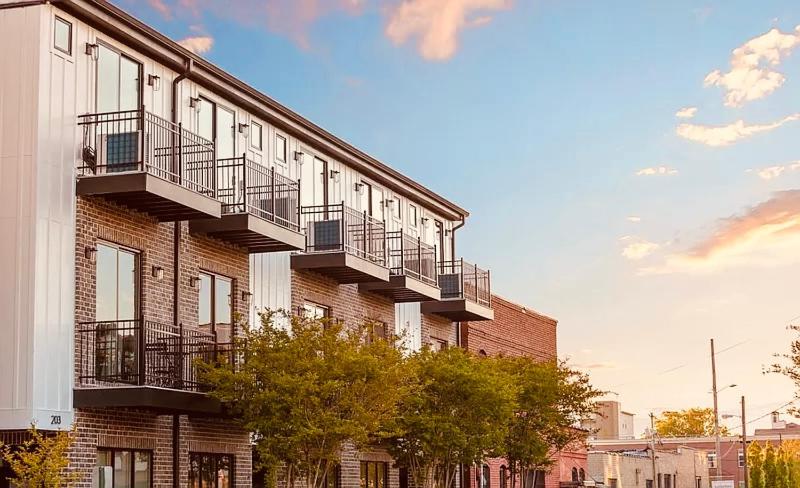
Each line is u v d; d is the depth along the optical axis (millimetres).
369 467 34125
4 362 20750
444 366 31344
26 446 19828
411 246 37375
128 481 22938
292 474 25359
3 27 21703
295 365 23875
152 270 24000
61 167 21719
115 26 23250
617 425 112125
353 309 33562
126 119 22125
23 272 20938
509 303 46969
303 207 30031
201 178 25766
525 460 38500
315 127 31484
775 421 127250
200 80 26406
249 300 27766
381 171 36188
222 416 24797
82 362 21688
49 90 21641
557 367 39469
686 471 84875
